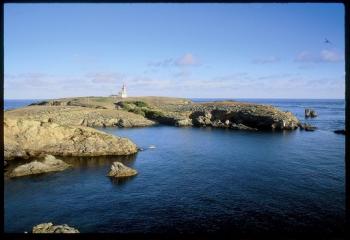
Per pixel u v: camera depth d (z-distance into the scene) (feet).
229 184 111.04
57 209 89.25
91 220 81.76
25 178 121.49
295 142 200.95
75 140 170.71
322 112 504.84
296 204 91.30
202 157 157.38
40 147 165.68
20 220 81.76
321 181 112.78
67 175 126.52
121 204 92.89
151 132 267.18
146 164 145.18
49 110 355.97
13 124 162.50
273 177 118.73
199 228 76.18
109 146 169.78
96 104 439.63
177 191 104.47
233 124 301.02
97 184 113.60
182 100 622.13
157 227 77.20
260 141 207.62
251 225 77.46
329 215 83.10
